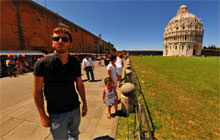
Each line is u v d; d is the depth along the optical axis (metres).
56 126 1.22
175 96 4.23
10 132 2.19
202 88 5.23
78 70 1.40
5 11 10.33
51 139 2.05
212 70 10.91
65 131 1.28
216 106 3.48
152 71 10.20
